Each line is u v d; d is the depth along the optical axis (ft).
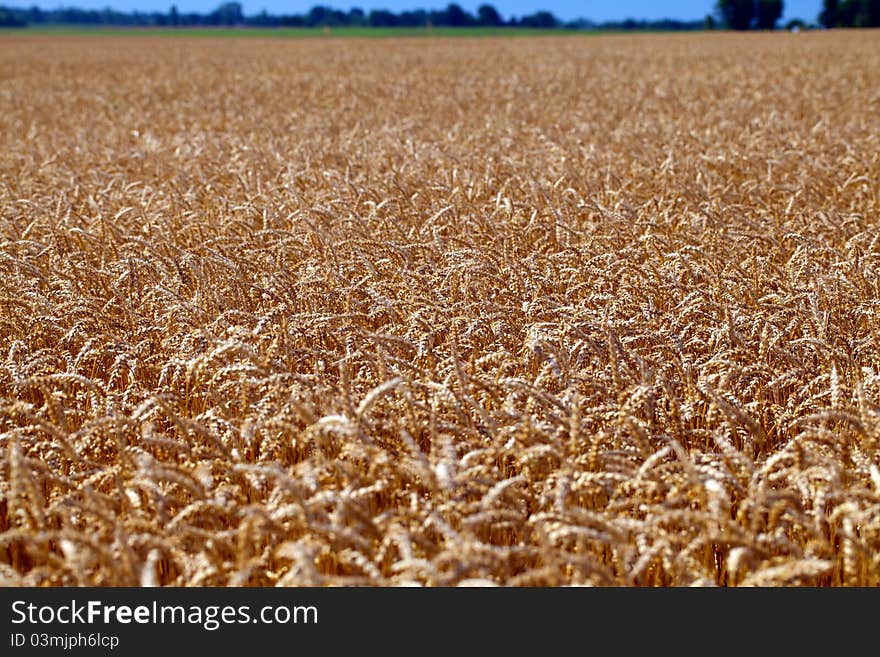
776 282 18.38
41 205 25.29
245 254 20.44
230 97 76.69
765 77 89.56
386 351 14.38
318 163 34.58
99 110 70.28
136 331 15.96
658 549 9.25
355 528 9.76
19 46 221.46
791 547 9.44
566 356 13.91
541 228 23.03
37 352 14.51
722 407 11.81
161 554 10.14
